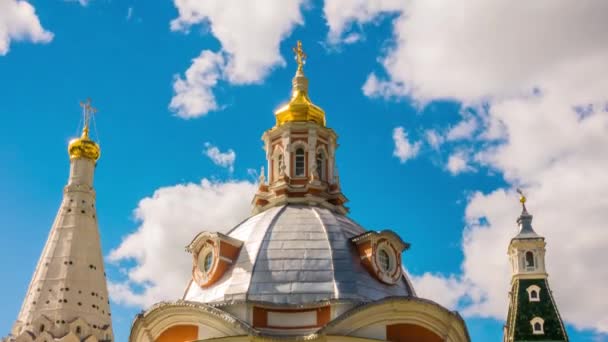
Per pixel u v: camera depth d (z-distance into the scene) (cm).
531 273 8588
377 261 4956
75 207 8912
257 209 5781
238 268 4922
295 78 6281
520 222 8969
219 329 4566
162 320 4822
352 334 4478
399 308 4594
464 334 4909
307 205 5591
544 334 8269
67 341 8056
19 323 8281
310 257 4878
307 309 4612
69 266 8544
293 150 5919
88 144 9206
